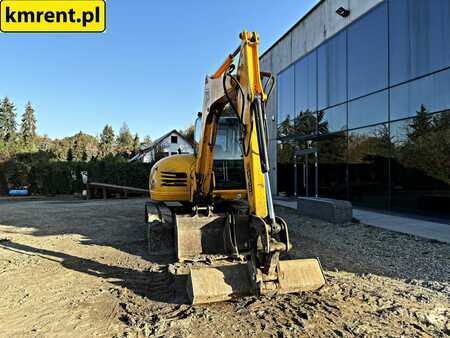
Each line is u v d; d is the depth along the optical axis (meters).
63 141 84.25
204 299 3.70
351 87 12.16
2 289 4.60
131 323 3.48
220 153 6.81
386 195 10.55
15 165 24.00
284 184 17.31
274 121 18.28
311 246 6.68
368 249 6.36
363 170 11.56
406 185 9.82
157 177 7.16
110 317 3.68
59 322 3.57
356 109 11.93
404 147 9.88
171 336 3.17
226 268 3.94
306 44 15.17
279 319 3.46
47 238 8.07
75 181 24.36
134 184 24.70
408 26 9.71
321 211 9.66
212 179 5.99
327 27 13.59
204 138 5.74
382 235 7.39
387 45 10.48
